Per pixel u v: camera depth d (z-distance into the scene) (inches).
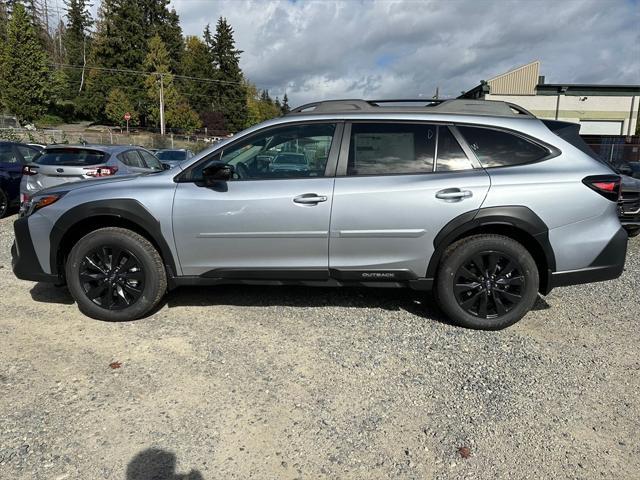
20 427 105.9
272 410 114.3
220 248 158.4
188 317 168.1
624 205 327.9
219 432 105.9
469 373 132.6
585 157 155.7
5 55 1930.4
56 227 160.6
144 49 2576.3
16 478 90.7
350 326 162.2
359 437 105.1
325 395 120.9
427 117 158.4
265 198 154.0
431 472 95.0
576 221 151.1
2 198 370.6
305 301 184.9
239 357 139.5
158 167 423.5
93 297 162.7
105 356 139.0
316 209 152.9
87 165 320.5
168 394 120.0
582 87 1302.9
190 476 92.7
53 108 2513.5
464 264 155.6
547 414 114.7
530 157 155.8
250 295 190.4
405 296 192.1
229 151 162.2
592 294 201.6
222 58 2960.1
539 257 157.2
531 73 1406.3
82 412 111.9
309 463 97.0
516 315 157.3
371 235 153.6
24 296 187.9
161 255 163.2
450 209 150.8
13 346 144.5
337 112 161.6
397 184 152.6
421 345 148.8
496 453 100.7
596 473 95.3
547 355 144.3
